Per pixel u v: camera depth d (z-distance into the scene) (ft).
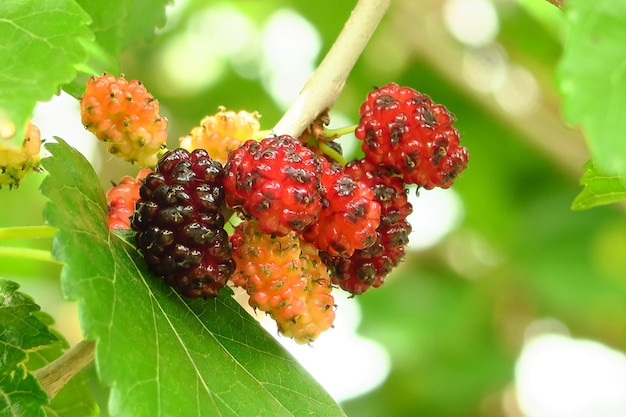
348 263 1.05
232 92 2.02
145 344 0.93
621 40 0.84
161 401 0.91
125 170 1.83
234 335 1.01
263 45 2.04
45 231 0.98
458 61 1.83
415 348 1.88
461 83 1.82
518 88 1.98
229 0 1.99
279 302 1.00
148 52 1.96
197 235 0.97
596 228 1.89
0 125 0.89
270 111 2.02
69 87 1.10
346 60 1.06
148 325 0.94
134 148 1.04
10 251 0.99
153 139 1.04
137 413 0.90
